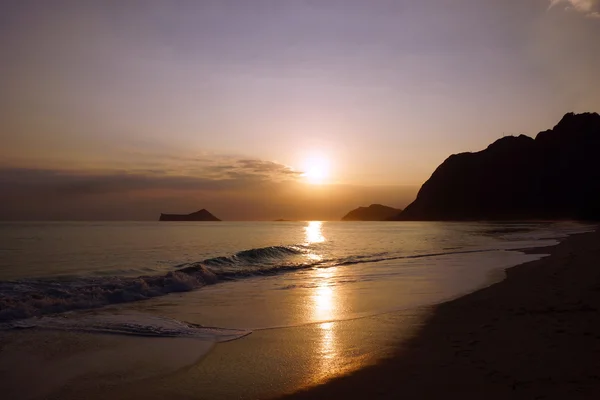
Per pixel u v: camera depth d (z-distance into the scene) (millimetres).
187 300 11602
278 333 8188
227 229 74188
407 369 5969
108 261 20000
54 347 7332
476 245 32469
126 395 5367
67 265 18375
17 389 5570
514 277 14500
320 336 7957
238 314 9844
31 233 47250
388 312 9859
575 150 162250
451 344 7102
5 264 18625
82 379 5906
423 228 89125
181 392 5426
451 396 4965
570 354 6289
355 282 14648
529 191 163750
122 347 7352
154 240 36906
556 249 25750
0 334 8031
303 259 22453
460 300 10938
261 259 21766
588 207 138625
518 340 7098
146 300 11617
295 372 6078
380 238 46062
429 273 16609
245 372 6113
